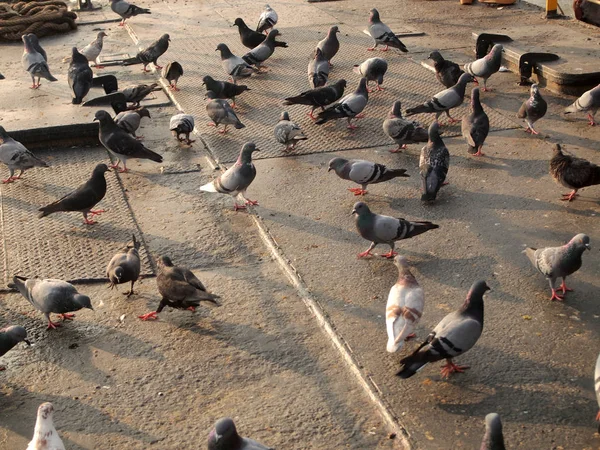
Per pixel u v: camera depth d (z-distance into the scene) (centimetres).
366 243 445
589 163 463
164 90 631
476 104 515
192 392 368
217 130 563
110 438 352
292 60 679
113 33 766
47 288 394
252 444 328
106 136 512
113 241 452
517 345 381
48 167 513
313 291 413
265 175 508
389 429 351
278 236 452
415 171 508
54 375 378
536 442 343
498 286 412
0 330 391
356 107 550
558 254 397
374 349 381
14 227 465
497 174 499
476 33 669
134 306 411
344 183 498
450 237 447
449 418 353
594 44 632
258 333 394
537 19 728
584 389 361
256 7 822
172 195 492
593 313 395
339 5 817
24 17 767
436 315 398
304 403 362
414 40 707
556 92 593
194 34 746
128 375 376
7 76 659
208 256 441
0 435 354
